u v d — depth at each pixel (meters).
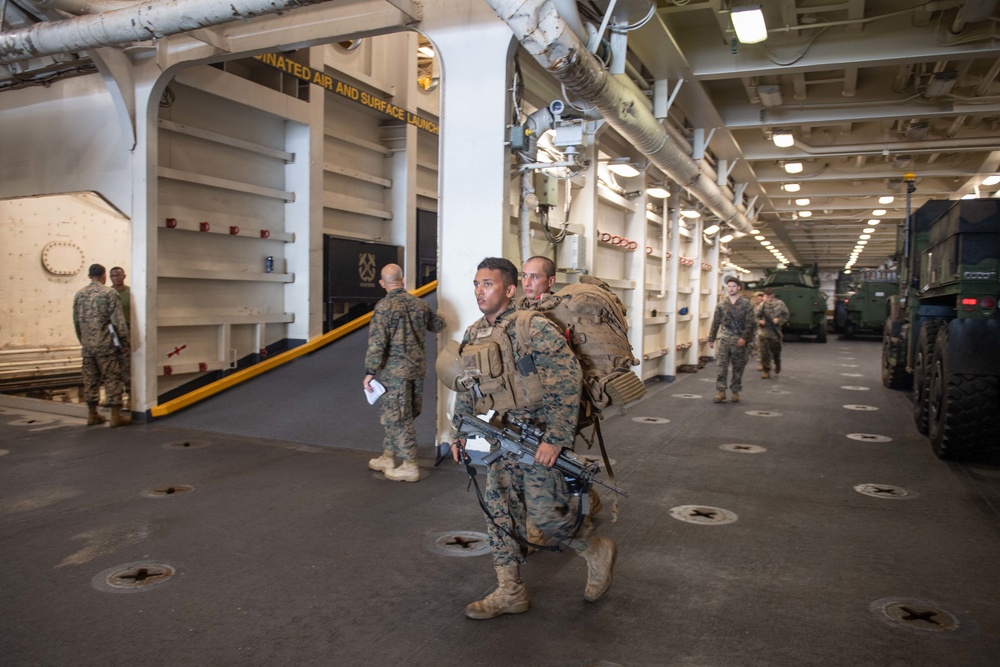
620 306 3.35
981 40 7.20
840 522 4.63
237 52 6.99
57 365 10.99
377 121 12.09
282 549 4.01
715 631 3.11
